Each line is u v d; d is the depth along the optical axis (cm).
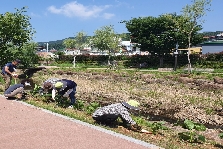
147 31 5031
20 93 1214
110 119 852
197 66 4569
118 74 2659
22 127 789
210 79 2191
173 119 1193
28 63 3148
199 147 746
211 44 5731
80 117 916
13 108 1023
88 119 908
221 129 1065
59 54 6681
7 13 2272
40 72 3094
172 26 4775
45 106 1056
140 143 682
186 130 948
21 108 1026
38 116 912
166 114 1266
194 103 1445
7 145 648
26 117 898
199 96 1650
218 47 5656
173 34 4762
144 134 808
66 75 2972
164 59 5131
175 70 4103
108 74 2720
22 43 2402
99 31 6188
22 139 691
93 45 6775
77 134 736
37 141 677
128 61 5453
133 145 668
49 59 6016
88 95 1695
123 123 870
